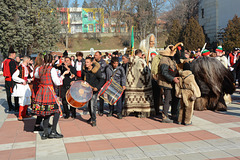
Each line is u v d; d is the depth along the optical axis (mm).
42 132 6121
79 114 8023
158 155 4461
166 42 49312
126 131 5996
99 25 74625
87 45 68375
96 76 6449
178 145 4953
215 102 7863
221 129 5965
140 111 7102
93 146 5016
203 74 7695
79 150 4816
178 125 6422
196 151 4617
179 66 6582
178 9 60062
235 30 30781
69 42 68438
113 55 10719
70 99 5859
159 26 75188
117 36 72500
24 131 6254
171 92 7016
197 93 6234
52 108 5438
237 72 11766
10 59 8680
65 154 4629
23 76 7293
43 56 5836
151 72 6660
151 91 7160
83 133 5922
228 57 14148
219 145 4902
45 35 40062
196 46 40188
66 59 7324
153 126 6379
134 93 7113
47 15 41125
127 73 7180
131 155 4488
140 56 7289
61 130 6223
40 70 5484
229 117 7121
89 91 5957
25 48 38812
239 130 5863
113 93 6863
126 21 74188
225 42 31172
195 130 5941
